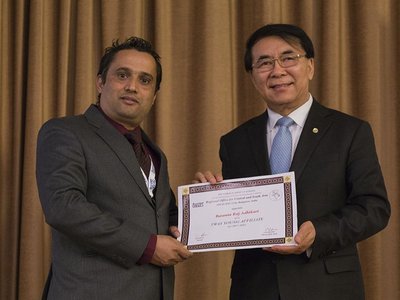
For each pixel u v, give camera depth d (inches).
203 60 109.3
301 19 110.2
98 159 68.8
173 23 112.0
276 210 70.1
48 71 109.9
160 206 72.2
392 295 107.3
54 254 69.6
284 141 75.2
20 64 108.0
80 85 108.0
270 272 70.6
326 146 72.4
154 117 109.4
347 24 111.6
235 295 74.1
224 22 110.4
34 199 103.6
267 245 68.3
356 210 68.8
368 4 108.6
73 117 72.2
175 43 111.7
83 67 108.4
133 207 68.8
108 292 65.5
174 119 110.7
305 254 69.2
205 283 106.3
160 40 109.4
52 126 69.9
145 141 77.9
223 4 110.7
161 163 76.4
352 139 72.4
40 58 106.8
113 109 73.7
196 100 110.3
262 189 71.6
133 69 74.1
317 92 110.0
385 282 107.2
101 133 70.7
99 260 66.5
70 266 66.7
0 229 105.5
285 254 70.0
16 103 107.3
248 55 78.4
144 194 70.0
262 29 77.4
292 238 67.6
